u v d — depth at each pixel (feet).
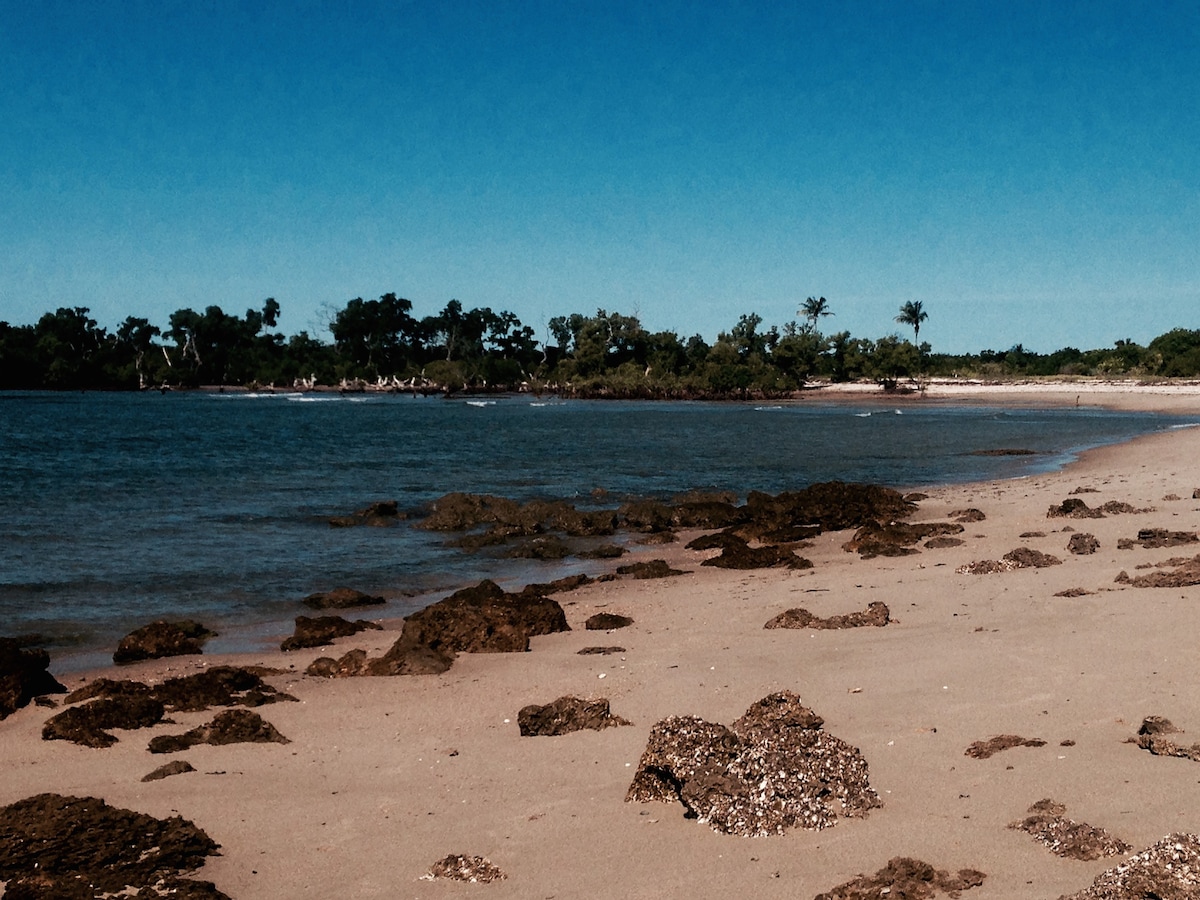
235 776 35.94
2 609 69.05
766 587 69.05
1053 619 51.11
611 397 583.58
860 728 36.58
